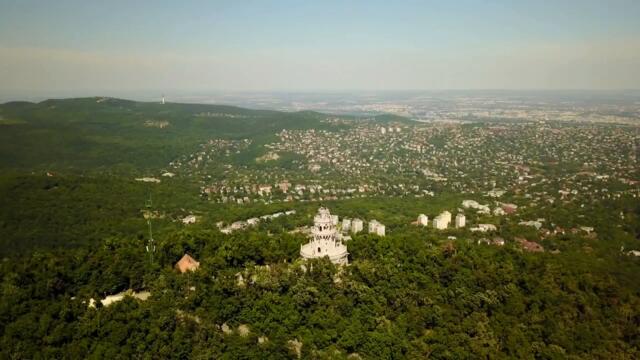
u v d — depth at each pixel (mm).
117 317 140000
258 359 134375
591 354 156625
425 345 146625
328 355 139500
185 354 133500
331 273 165500
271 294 153000
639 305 179125
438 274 176750
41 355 131000
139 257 176375
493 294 168875
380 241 192000
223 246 180750
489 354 147500
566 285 182625
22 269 164250
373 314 154500
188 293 153875
